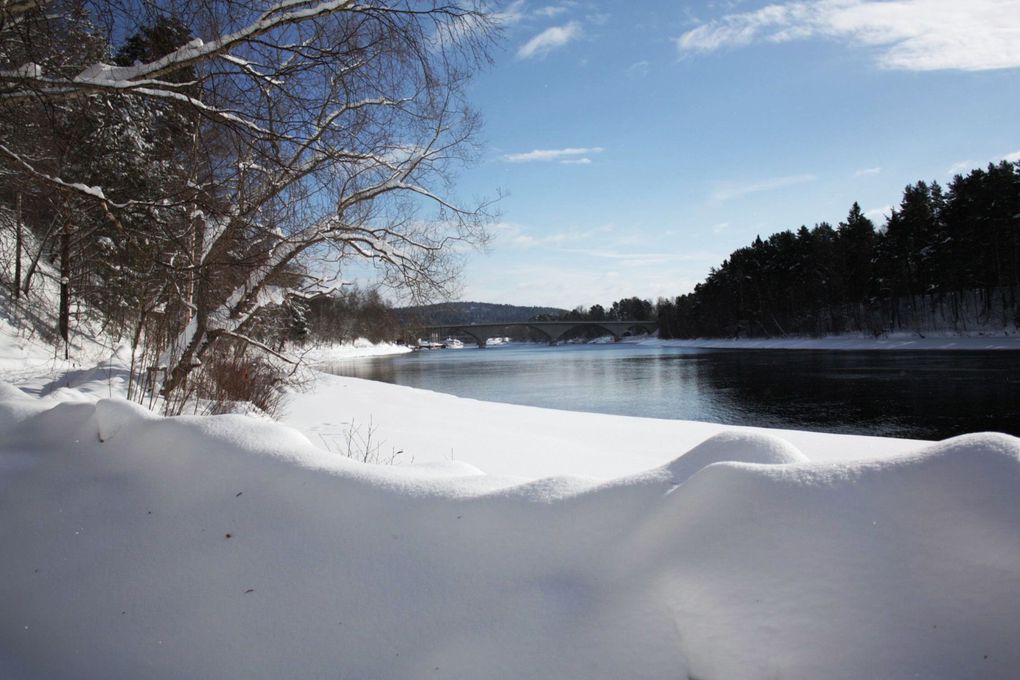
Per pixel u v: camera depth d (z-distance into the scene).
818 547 1.54
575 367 46.75
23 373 10.08
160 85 5.73
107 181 7.68
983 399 20.98
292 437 2.56
